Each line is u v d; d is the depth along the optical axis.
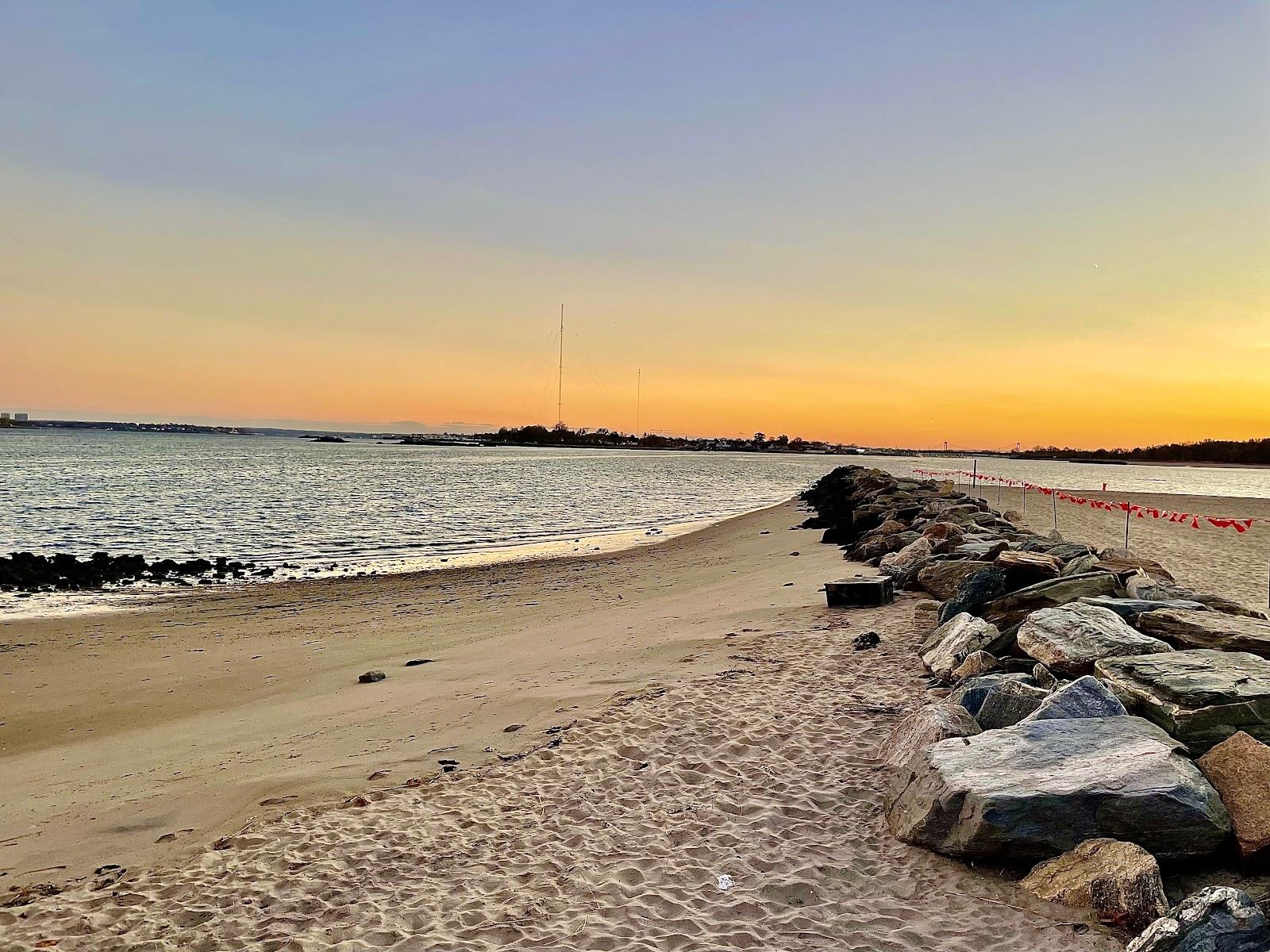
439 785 7.05
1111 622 7.87
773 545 26.14
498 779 7.09
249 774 7.76
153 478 64.25
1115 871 4.54
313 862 5.70
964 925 4.56
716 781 6.78
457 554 26.88
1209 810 4.74
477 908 5.04
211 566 23.50
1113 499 44.41
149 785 7.67
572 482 73.62
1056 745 5.52
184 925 4.93
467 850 5.82
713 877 5.30
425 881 5.39
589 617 15.16
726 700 8.75
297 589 19.91
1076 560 11.78
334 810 6.62
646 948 4.54
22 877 5.84
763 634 11.91
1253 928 3.53
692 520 39.19
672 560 24.38
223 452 136.25
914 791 5.68
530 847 5.83
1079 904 4.57
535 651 12.24
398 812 6.51
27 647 13.88
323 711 9.84
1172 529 26.66
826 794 6.40
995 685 6.95
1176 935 3.62
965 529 20.50
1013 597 9.98
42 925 4.97
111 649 13.67
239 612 17.00
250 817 6.61
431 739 8.38
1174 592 9.84
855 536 25.77
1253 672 6.25
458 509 43.34
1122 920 4.38
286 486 58.44
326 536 31.36
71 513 38.38
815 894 5.04
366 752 8.14
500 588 19.72
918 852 5.39
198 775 7.85
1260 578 15.80
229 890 5.35
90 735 9.46
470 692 10.09
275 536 31.23
